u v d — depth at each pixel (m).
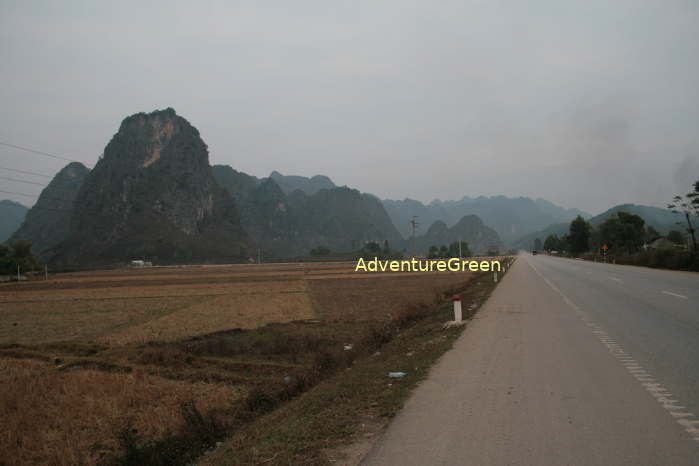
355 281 52.62
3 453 7.08
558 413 5.84
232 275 82.25
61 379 10.98
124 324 22.94
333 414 6.41
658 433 5.10
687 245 52.09
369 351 12.95
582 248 114.50
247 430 6.75
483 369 8.42
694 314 14.10
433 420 5.82
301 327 20.05
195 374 11.38
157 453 6.34
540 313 15.87
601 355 9.05
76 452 6.88
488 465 4.47
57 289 53.75
